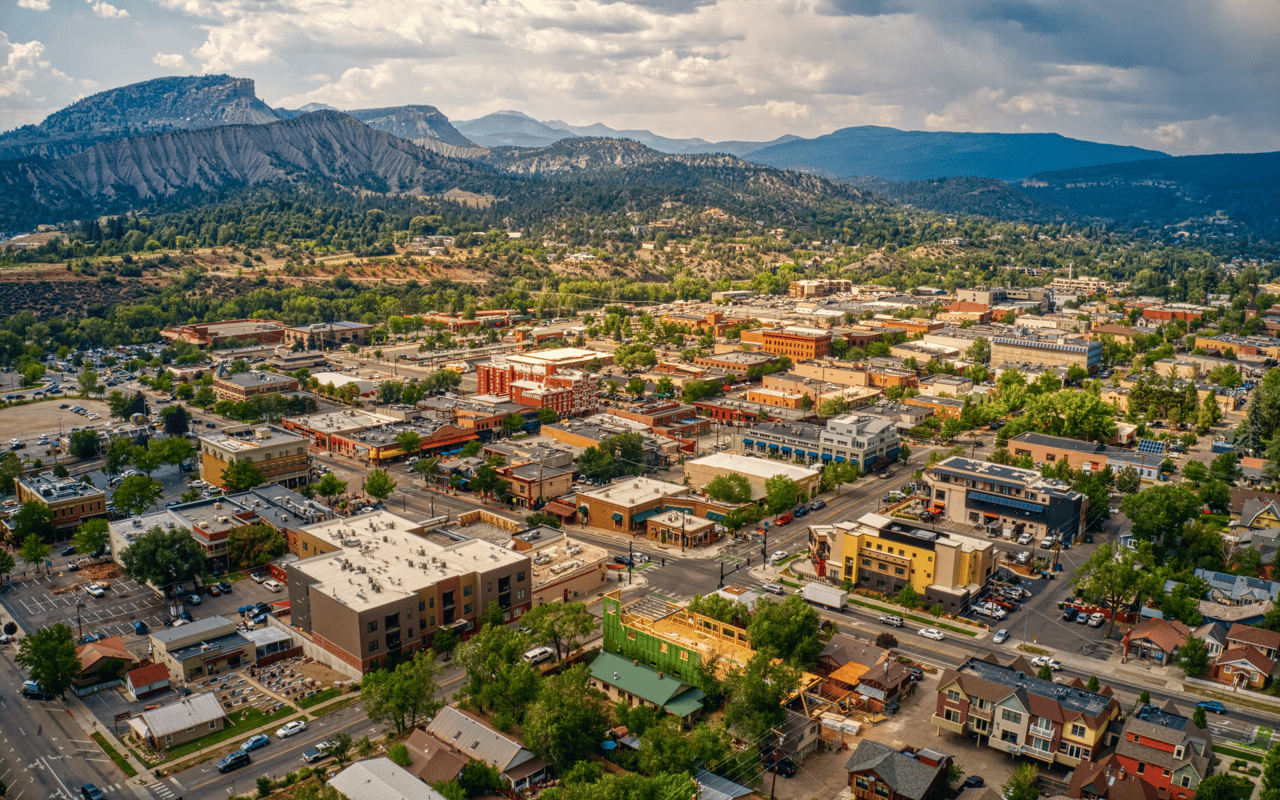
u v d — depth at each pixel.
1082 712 147.50
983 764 151.12
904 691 174.50
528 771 147.00
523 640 175.00
